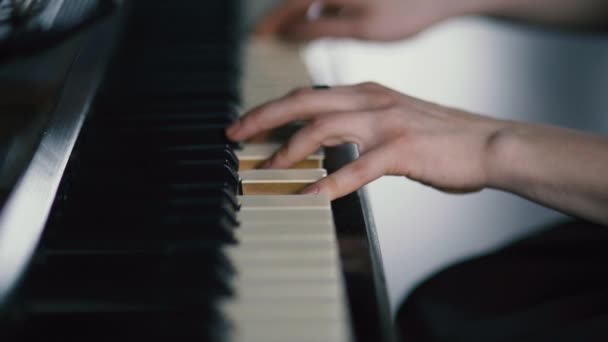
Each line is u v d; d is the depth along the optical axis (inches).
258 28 47.9
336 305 23.9
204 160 30.5
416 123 33.3
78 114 32.4
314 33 49.4
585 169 32.8
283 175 30.9
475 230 66.4
